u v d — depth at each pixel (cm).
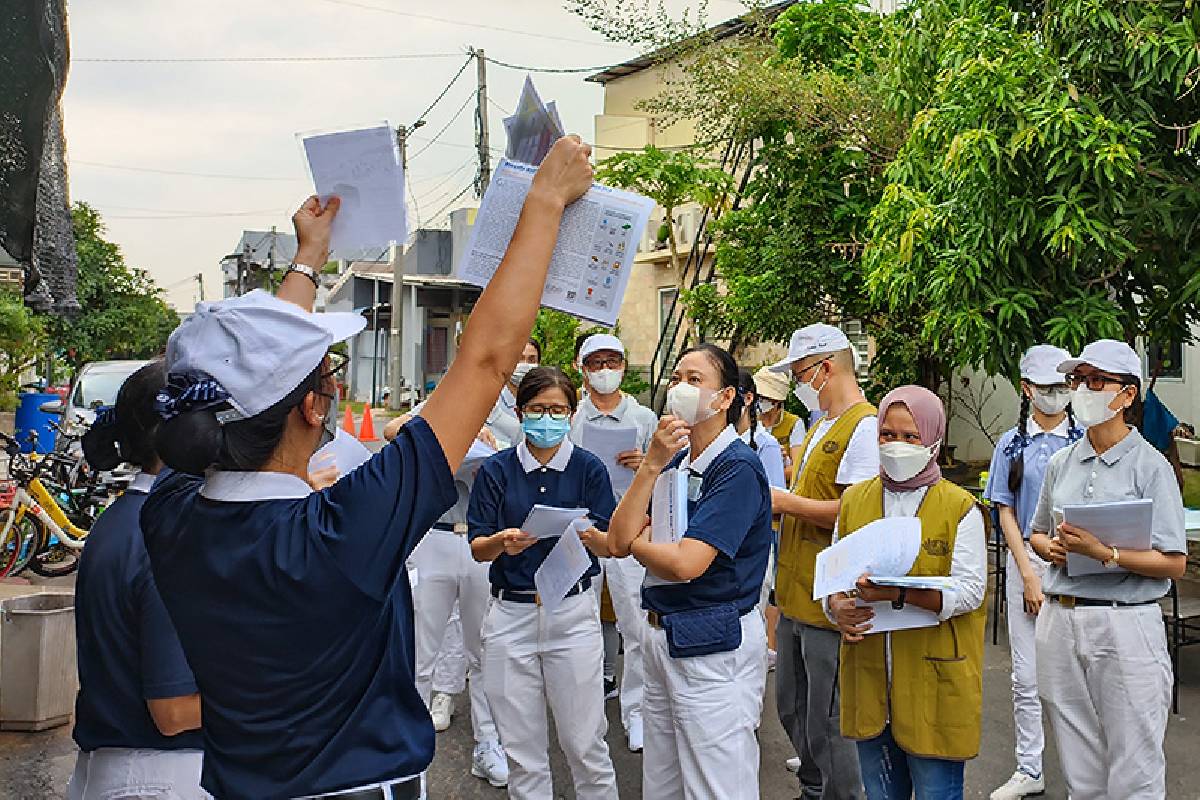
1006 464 486
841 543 317
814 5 1073
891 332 1020
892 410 328
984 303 634
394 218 183
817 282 1045
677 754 337
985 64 606
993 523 698
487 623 400
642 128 1825
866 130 966
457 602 511
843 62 1026
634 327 1914
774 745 522
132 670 228
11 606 561
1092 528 347
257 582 151
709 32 1102
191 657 159
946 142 657
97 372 1390
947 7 725
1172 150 609
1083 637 360
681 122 1744
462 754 518
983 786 467
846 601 322
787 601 390
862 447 386
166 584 162
